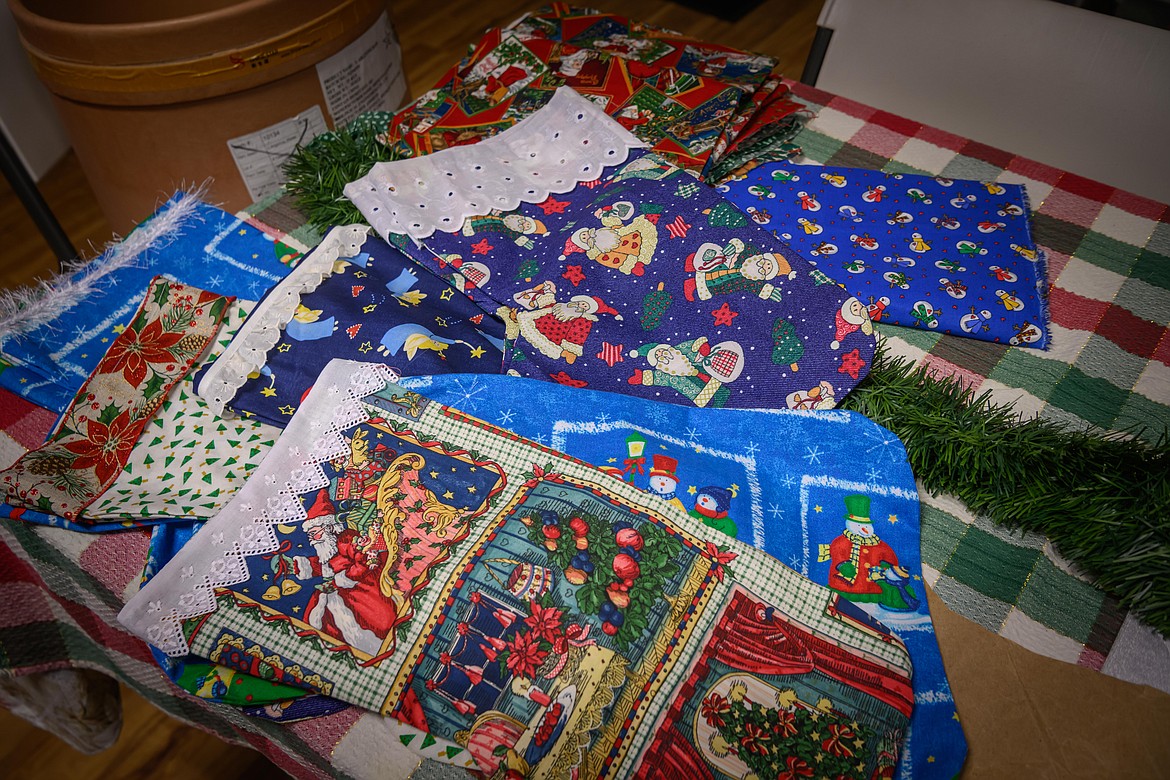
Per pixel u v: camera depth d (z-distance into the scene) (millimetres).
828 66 1276
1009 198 1005
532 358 812
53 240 1426
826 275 893
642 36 1145
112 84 1072
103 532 731
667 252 858
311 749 627
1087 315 910
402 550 633
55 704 921
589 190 930
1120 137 1089
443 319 841
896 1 1174
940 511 761
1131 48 1037
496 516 646
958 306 883
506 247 875
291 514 653
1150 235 1002
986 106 1176
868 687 607
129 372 789
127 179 1232
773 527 698
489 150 978
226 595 625
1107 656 667
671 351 818
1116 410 825
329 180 1011
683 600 617
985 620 688
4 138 1322
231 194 1251
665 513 656
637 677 591
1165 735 624
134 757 1267
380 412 707
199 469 736
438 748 591
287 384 764
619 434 729
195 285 922
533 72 1098
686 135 988
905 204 994
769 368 804
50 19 1056
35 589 817
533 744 575
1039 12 1079
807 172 1042
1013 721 631
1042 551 732
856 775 578
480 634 598
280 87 1159
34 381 831
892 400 795
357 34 1206
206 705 735
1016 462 739
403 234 886
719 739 582
